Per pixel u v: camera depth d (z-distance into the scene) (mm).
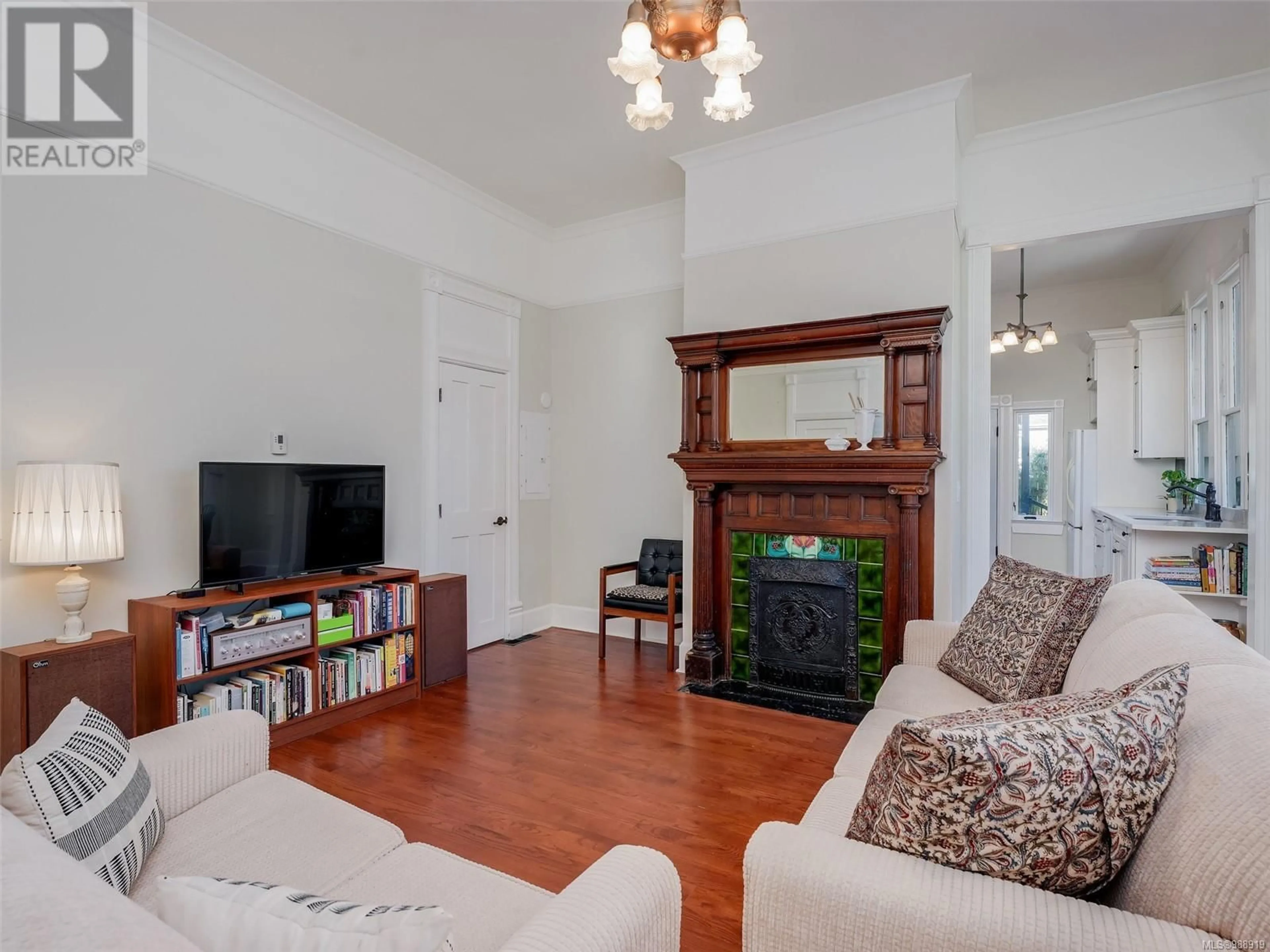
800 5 2637
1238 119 3131
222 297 3125
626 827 2271
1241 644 1404
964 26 2770
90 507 2422
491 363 4738
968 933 896
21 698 2246
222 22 2781
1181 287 5195
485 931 1148
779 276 3734
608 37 2883
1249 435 3248
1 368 2434
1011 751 960
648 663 4285
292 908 786
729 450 3832
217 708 2748
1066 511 6504
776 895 1038
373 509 3527
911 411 3305
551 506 5379
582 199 4691
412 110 3490
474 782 2611
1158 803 990
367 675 3367
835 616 3533
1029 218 3539
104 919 586
